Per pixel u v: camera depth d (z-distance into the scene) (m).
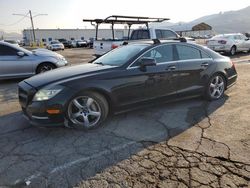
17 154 3.43
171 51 4.95
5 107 5.61
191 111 4.89
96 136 3.91
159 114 4.78
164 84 4.79
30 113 3.93
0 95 6.79
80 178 2.86
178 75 4.94
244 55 16.03
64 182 2.80
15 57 8.49
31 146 3.65
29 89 3.98
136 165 3.07
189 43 5.29
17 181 2.84
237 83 7.19
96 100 4.10
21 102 4.26
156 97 4.74
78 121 4.07
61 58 9.47
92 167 3.06
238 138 3.67
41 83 3.99
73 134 4.00
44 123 3.86
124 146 3.55
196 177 2.79
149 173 2.89
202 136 3.78
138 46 4.95
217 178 2.76
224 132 3.89
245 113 4.70
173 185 2.67
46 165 3.14
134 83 4.40
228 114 4.67
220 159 3.12
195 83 5.24
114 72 4.26
